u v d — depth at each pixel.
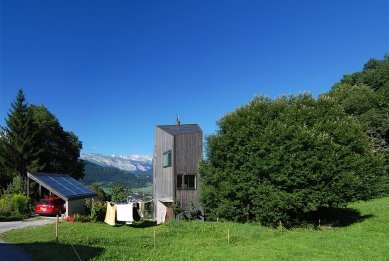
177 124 39.47
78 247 15.28
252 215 27.55
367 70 65.75
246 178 26.05
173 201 30.41
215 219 29.42
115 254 14.62
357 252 16.22
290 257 15.42
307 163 23.95
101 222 28.16
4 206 27.77
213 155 29.28
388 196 41.03
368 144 27.98
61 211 31.20
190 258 15.30
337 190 24.47
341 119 27.75
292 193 24.38
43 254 13.45
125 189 62.25
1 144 47.38
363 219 26.72
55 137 57.03
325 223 27.19
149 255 15.35
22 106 48.62
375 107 45.72
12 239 17.41
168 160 32.62
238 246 18.36
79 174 63.81
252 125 26.50
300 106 27.67
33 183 37.97
